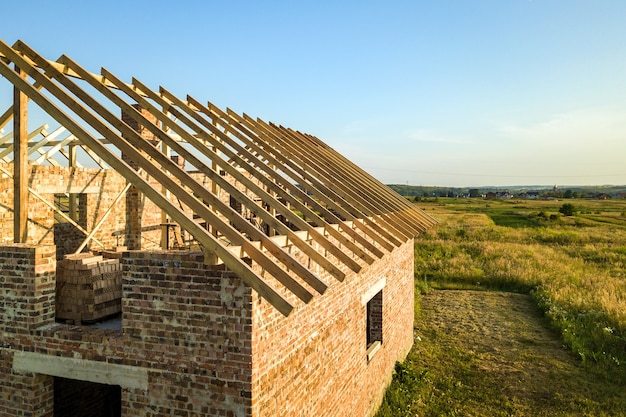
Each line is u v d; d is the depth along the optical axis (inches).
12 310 215.2
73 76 257.3
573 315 617.9
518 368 459.5
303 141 465.4
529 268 944.3
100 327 225.3
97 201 387.5
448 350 517.7
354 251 257.3
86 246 381.1
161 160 197.5
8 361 215.3
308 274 173.0
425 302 746.2
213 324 184.1
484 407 378.0
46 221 347.9
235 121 387.5
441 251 1208.8
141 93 320.2
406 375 430.9
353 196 359.6
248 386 179.2
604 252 1184.2
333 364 274.8
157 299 191.9
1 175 329.7
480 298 773.3
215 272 183.9
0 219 327.3
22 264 213.0
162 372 190.5
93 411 305.3
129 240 410.9
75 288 229.3
